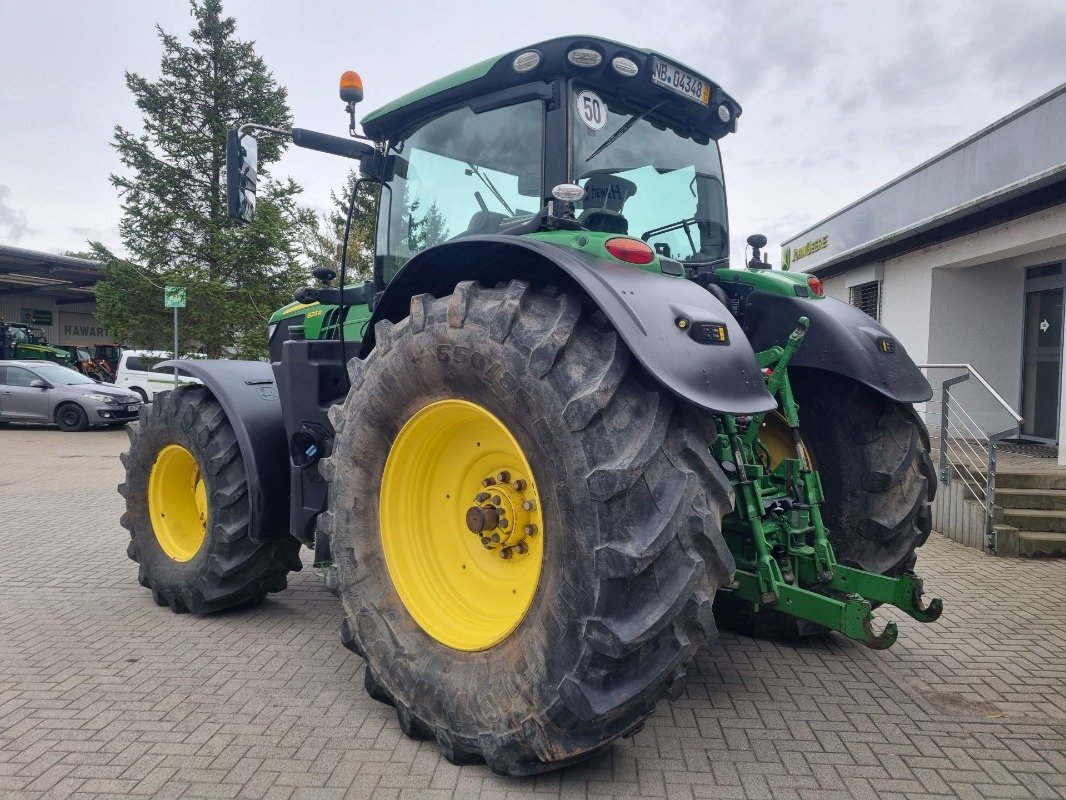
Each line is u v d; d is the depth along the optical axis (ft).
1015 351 32.86
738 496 10.07
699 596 7.52
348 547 9.87
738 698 10.72
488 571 9.58
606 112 10.69
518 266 9.47
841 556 12.26
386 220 12.58
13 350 82.84
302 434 12.46
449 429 9.59
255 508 13.20
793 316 11.94
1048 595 16.01
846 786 8.39
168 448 14.62
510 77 10.41
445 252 9.44
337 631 13.42
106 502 26.58
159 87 57.72
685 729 9.73
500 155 10.74
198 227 56.18
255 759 8.86
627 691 7.47
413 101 11.59
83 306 109.81
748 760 8.94
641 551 7.22
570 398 7.64
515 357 8.06
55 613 14.39
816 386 12.54
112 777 8.45
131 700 10.44
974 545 20.47
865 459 12.15
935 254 32.30
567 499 7.59
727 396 7.76
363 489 9.86
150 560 14.75
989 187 27.12
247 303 55.47
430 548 9.90
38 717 9.91
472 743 8.42
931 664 12.05
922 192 31.63
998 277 32.65
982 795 8.24
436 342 8.86
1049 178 24.07
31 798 8.04
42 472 33.81
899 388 11.66
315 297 13.67
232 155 11.87
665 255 11.60
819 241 42.39
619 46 10.10
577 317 8.06
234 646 12.64
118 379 61.98
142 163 56.90
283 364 12.92
